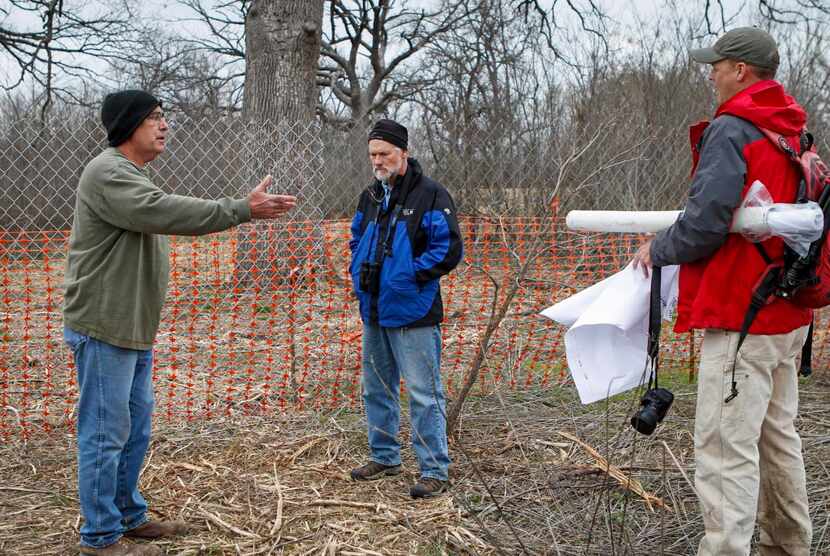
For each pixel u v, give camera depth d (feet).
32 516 10.98
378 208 11.69
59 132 23.84
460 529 10.56
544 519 10.88
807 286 8.09
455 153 25.76
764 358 8.28
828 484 11.66
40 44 56.08
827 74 30.60
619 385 9.79
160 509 11.19
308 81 30.66
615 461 12.87
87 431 9.32
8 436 14.05
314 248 24.20
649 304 9.41
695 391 16.83
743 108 8.10
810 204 7.93
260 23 29.94
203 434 14.28
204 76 72.33
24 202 23.26
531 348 19.45
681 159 25.17
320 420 15.10
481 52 39.60
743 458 8.29
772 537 9.11
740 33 8.46
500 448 13.61
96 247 9.07
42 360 18.92
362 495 11.81
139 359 9.87
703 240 8.05
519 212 24.30
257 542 10.30
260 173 24.39
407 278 11.14
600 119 26.03
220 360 19.03
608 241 21.47
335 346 19.99
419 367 11.46
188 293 24.77
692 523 10.57
